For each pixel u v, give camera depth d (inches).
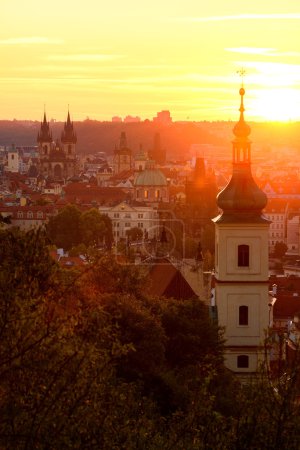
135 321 5585.6
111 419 3080.7
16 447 2834.6
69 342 3004.4
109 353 3110.2
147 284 7416.3
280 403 3307.1
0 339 2913.4
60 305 3102.9
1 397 2883.9
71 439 2938.0
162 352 5615.2
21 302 2979.8
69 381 2945.4
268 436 3267.7
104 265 4643.2
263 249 7829.7
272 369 3705.7
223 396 4547.2
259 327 7795.3
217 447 3275.1
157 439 3307.1
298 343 3452.3
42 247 3147.1
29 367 2918.3
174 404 5088.6
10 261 3093.0
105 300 5610.2
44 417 2851.9
